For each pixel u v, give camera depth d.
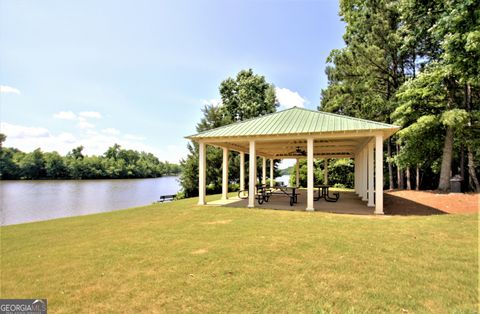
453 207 9.57
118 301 3.18
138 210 10.99
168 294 3.31
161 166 104.50
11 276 4.03
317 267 4.10
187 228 7.12
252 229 6.82
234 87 30.39
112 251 5.15
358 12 10.88
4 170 60.94
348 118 10.77
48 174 66.00
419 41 14.38
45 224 8.36
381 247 5.04
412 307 2.88
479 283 3.45
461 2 9.10
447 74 11.74
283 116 12.46
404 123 14.11
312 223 7.44
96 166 73.12
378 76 17.38
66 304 3.14
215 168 22.86
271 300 3.09
